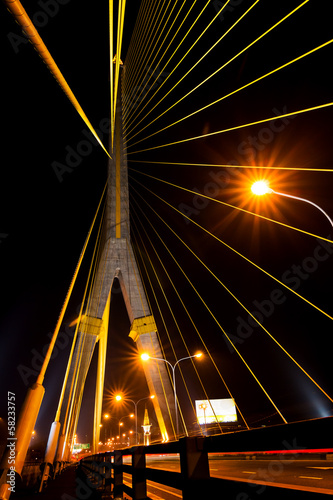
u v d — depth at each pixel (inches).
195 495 91.0
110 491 279.7
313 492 59.0
